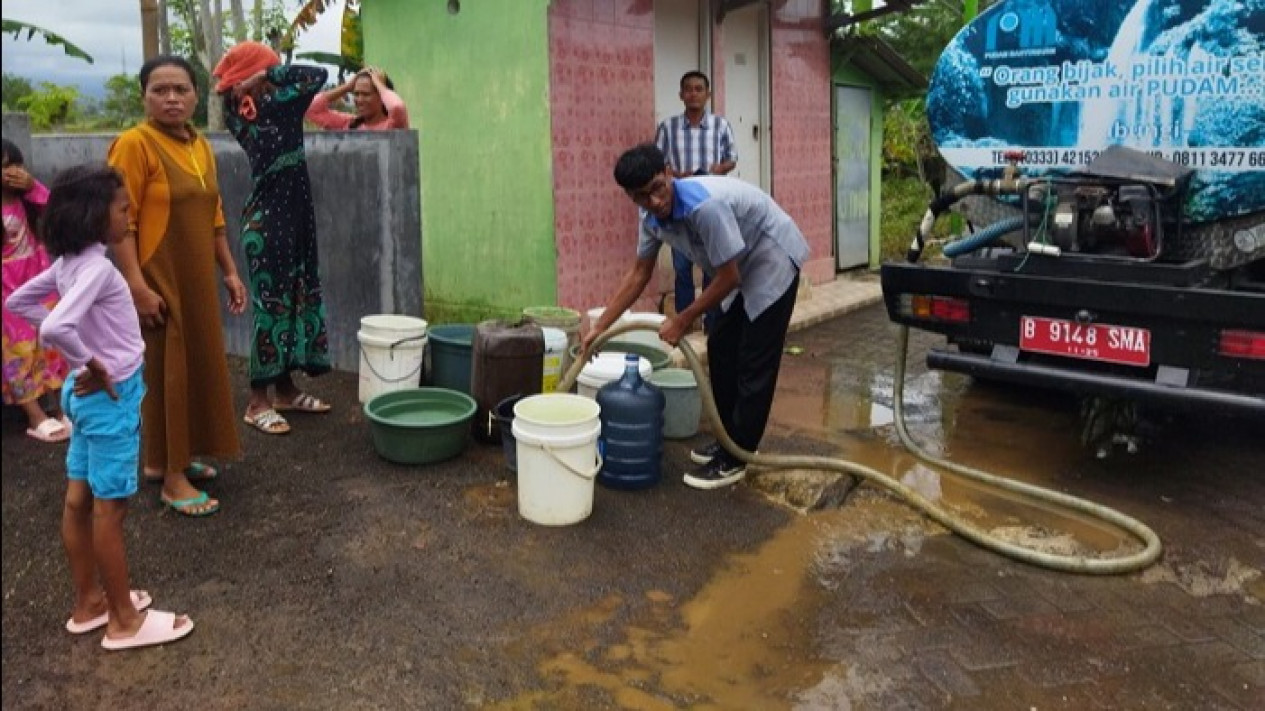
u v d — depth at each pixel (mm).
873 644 3207
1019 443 5230
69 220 2783
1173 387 4051
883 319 8352
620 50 6941
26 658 2984
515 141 6648
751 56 8398
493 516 4082
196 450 4113
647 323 4324
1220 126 4199
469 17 6703
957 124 4984
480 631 3209
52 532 3824
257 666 2977
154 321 3805
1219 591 3613
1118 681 3025
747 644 3189
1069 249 4324
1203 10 4152
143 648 3051
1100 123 4531
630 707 2836
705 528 4047
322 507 4125
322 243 6074
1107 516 4184
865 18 8805
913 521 4184
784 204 8812
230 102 4875
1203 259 4395
